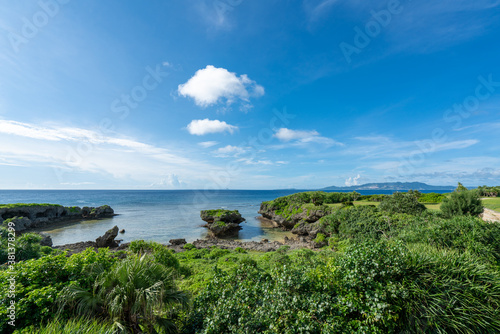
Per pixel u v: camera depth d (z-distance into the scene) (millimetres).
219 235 39062
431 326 4270
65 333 3725
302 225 39969
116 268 5051
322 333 3824
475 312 4344
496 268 5961
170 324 5074
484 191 37312
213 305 4984
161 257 14617
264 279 5680
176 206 88188
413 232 9859
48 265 5109
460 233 8609
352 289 4656
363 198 53000
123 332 4230
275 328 3924
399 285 4637
